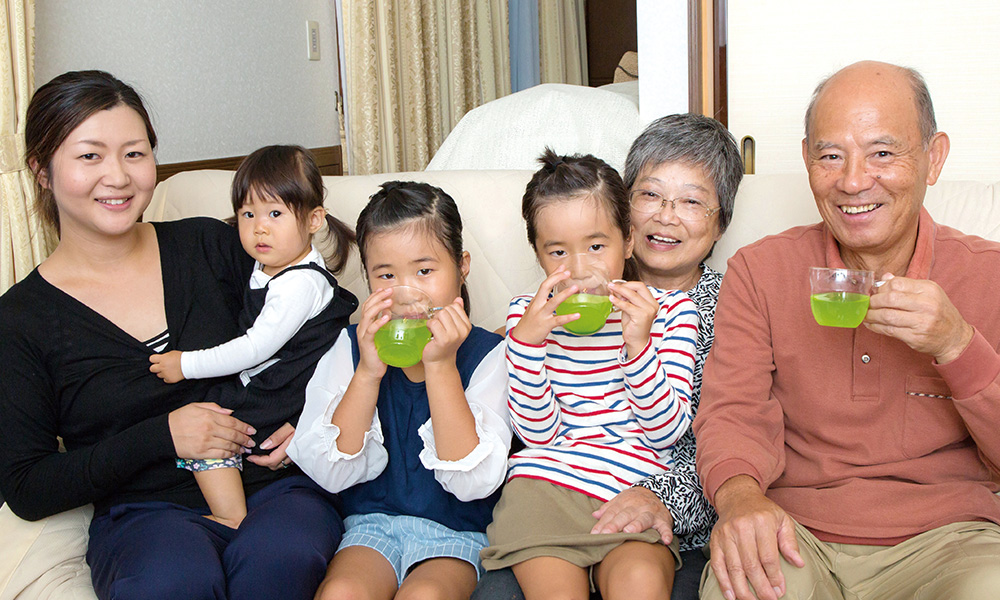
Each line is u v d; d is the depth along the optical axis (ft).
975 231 5.21
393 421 4.93
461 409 4.53
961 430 4.14
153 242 5.27
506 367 4.95
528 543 4.19
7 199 7.07
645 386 4.47
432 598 4.07
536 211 4.89
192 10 9.68
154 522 4.49
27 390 4.65
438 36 14.14
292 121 11.97
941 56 7.09
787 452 4.57
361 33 12.24
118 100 4.72
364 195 6.47
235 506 4.83
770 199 5.74
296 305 5.17
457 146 10.18
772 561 3.65
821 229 4.65
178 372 4.93
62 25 7.85
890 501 4.11
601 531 4.23
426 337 4.37
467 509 4.82
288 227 5.31
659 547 4.24
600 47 19.10
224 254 5.49
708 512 4.64
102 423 4.88
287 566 4.26
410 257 4.75
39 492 4.57
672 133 5.23
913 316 3.68
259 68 11.09
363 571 4.33
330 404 4.77
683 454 4.84
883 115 4.03
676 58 7.88
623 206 4.91
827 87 4.29
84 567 4.66
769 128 7.66
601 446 4.74
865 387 4.24
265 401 5.11
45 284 4.84
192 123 9.75
